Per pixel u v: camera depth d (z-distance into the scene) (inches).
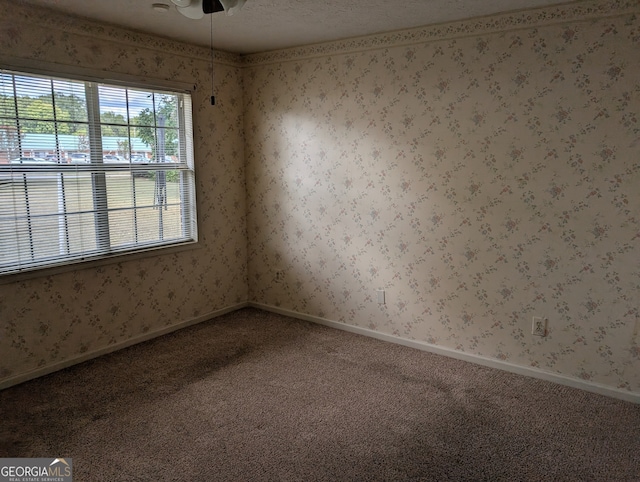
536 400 113.2
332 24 129.2
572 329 118.7
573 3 108.7
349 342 150.9
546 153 117.0
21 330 121.8
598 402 112.1
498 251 127.2
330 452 93.3
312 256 166.2
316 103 155.9
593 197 112.3
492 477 86.1
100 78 131.1
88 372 128.7
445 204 134.2
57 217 126.7
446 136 131.3
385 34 137.4
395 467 88.7
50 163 123.9
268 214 175.9
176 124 155.8
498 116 122.5
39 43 118.0
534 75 116.2
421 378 125.1
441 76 129.8
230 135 172.4
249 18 123.5
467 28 123.6
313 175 160.9
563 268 118.1
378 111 142.8
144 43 140.3
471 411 108.4
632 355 111.7
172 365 133.5
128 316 146.3
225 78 167.5
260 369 130.9
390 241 146.6
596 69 108.4
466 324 135.3
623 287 111.0
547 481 85.0
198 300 168.2
